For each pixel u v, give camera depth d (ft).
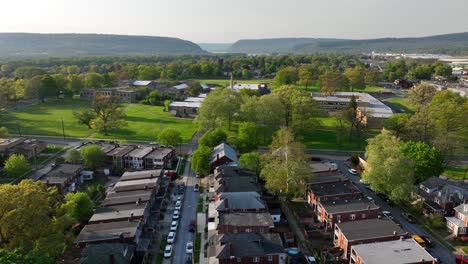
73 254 248.93
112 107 594.65
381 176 332.19
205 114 542.57
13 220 219.00
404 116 506.89
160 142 478.59
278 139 413.39
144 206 303.48
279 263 240.53
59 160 429.79
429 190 345.92
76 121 643.86
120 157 435.12
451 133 456.45
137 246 263.08
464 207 297.94
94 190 355.97
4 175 400.47
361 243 252.42
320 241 285.23
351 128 551.59
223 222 275.18
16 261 183.52
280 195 355.77
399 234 257.34
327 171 379.14
